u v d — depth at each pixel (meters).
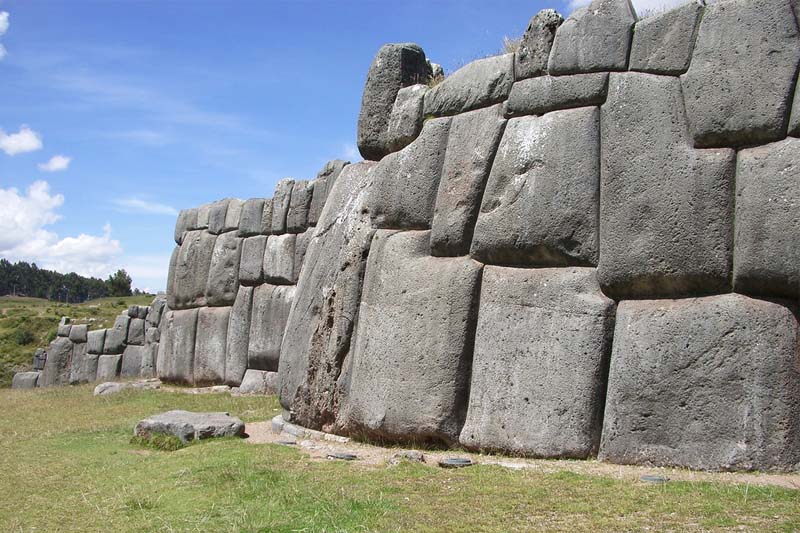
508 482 6.51
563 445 7.32
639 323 7.16
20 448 9.93
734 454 6.52
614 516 5.44
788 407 6.45
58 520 6.34
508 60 8.57
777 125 6.69
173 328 18.19
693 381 6.79
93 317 38.38
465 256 8.56
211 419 10.14
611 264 7.41
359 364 9.12
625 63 7.67
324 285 10.02
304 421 9.95
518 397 7.70
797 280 6.49
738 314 6.68
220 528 5.71
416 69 10.27
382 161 9.80
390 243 9.21
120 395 16.11
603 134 7.68
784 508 5.36
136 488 7.26
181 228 18.91
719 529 5.03
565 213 7.73
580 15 7.98
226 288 17.23
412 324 8.61
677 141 7.19
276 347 15.75
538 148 8.03
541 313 7.71
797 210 6.48
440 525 5.45
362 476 7.05
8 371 32.78
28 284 100.69
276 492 6.57
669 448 6.83
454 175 8.76
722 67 7.00
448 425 8.14
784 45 6.73
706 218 6.94
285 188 16.39
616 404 7.15
